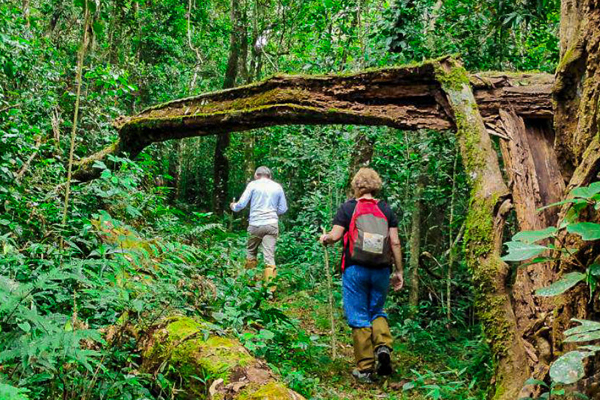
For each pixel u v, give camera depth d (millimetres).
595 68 2641
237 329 3787
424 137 6375
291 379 3492
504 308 2846
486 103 3791
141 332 3242
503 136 3639
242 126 4609
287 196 12695
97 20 3256
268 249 6988
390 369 4387
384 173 7168
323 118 4219
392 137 6992
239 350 3010
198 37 15859
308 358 4621
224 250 6023
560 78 2945
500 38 5980
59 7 11102
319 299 6508
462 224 5625
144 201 5137
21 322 2170
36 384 2354
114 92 7035
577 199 2180
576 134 2730
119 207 4781
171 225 5656
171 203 15195
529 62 6312
